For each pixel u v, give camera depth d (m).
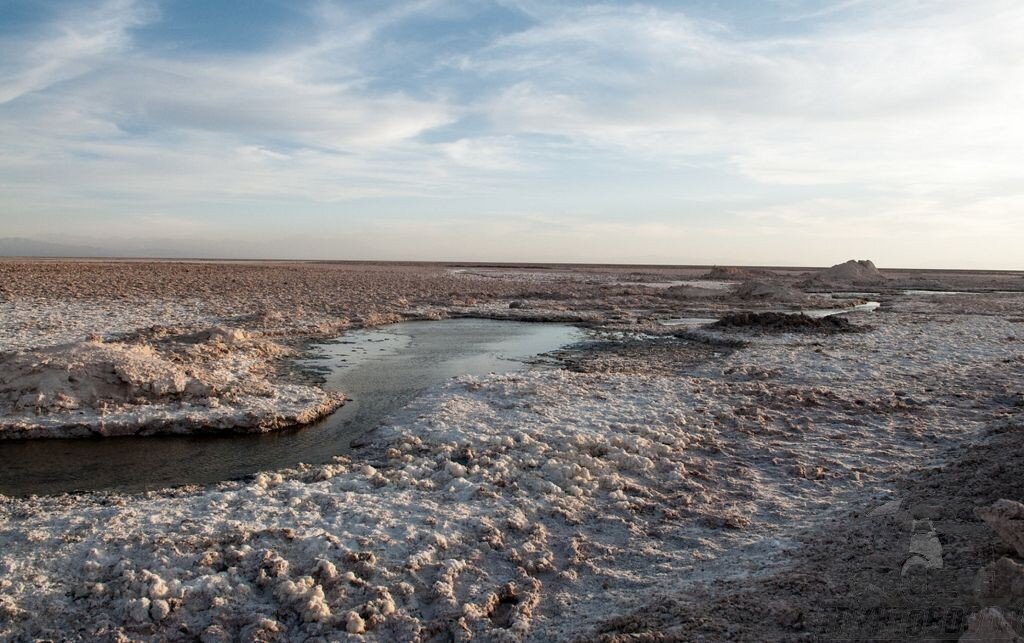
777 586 5.62
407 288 42.59
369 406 12.62
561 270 99.62
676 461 9.30
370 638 5.19
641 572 6.29
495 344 20.75
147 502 7.64
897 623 4.83
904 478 8.42
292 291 37.41
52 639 5.05
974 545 5.93
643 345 20.69
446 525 7.03
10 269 46.44
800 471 8.87
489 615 5.64
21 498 7.97
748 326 24.22
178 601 5.46
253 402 11.95
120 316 23.52
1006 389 13.78
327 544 6.38
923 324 25.89
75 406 11.09
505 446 9.62
